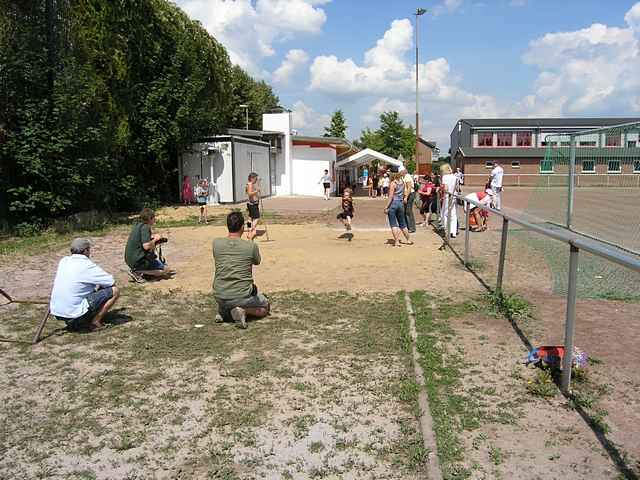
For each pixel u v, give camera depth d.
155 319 6.86
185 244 13.62
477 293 7.87
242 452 3.71
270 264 10.34
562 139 29.00
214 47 29.08
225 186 26.91
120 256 12.05
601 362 5.07
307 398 4.49
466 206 9.86
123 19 21.77
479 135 62.41
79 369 5.24
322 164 36.59
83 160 17.12
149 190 25.58
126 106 21.94
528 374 4.83
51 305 6.18
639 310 6.80
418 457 3.54
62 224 16.61
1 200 16.52
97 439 3.94
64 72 16.88
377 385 4.71
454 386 4.61
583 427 3.89
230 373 5.02
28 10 16.70
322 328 6.34
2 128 16.14
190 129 25.64
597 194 16.73
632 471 3.32
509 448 3.62
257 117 58.28
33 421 4.22
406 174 14.98
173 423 4.13
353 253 11.62
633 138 15.05
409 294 7.86
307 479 3.40
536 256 10.84
